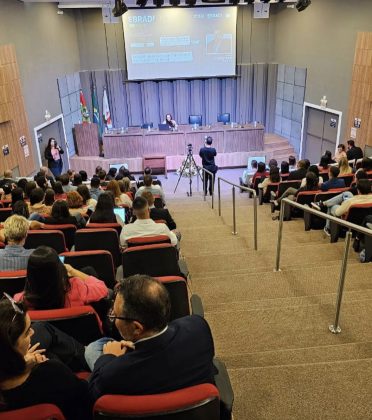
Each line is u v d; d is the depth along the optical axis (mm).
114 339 2156
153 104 15242
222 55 14625
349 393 2312
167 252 3078
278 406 2250
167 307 1479
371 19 9781
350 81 10805
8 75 9555
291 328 3105
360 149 9648
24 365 1430
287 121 14680
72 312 1977
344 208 4684
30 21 10875
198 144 13594
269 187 7695
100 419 1328
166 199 9914
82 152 13859
